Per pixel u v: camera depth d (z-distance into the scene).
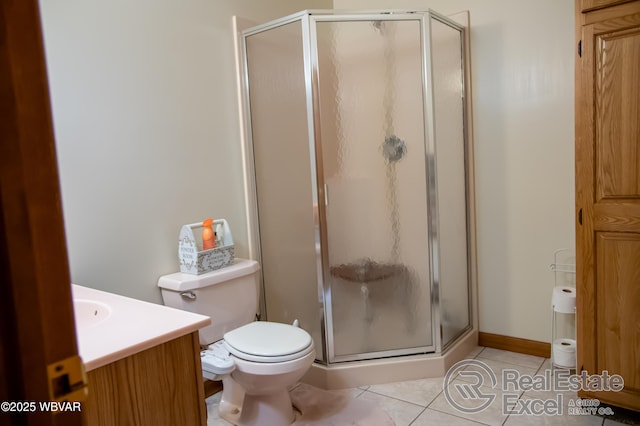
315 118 2.29
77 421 0.47
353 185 2.44
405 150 2.42
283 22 2.32
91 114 1.82
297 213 2.40
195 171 2.22
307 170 2.34
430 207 2.38
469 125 2.63
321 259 2.32
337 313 2.38
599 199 1.78
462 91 2.62
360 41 2.38
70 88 1.75
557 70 2.34
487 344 2.71
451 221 2.57
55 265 0.44
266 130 2.47
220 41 2.34
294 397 2.21
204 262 2.03
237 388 2.11
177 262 2.15
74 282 1.77
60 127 1.72
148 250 2.02
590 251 1.81
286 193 2.43
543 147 2.42
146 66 2.01
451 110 2.55
